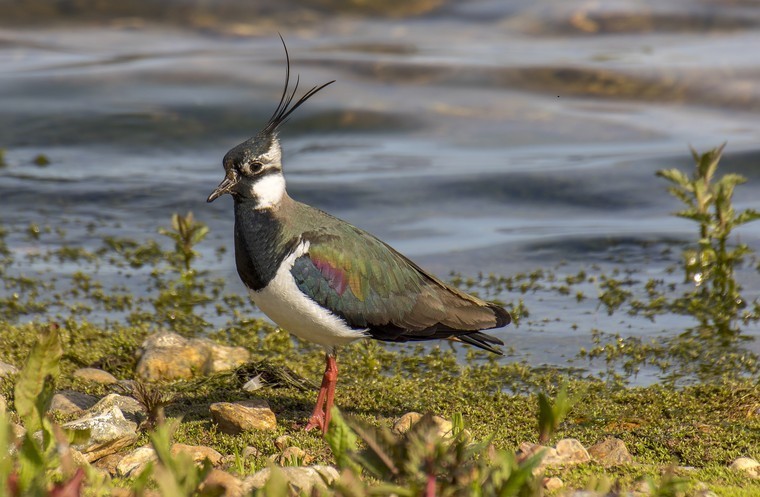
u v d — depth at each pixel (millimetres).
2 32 25219
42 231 16891
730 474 7891
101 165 19812
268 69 23297
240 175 9586
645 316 13484
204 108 21672
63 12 26266
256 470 8000
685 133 20734
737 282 14711
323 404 10125
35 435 8016
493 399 10492
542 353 12234
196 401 10234
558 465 8047
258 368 10875
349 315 9523
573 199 18266
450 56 24078
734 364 11695
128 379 11023
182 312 13633
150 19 26234
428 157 20250
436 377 11445
